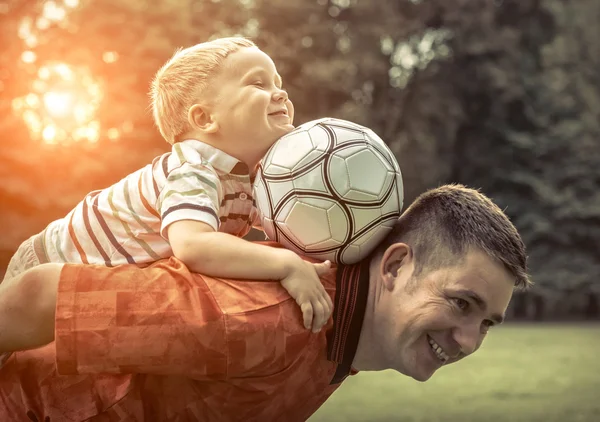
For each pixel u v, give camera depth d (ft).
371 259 8.73
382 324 8.51
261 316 8.04
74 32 106.22
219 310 7.98
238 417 8.50
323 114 124.98
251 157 9.11
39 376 8.64
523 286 8.55
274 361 8.13
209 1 125.39
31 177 99.55
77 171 100.07
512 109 147.02
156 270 8.30
